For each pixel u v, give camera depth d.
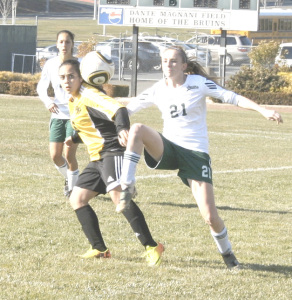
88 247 17.59
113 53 98.94
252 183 28.84
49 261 16.02
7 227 19.28
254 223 21.41
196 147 15.45
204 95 15.52
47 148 36.19
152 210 22.50
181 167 15.49
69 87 15.86
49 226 19.64
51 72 23.78
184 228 20.22
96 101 15.42
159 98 15.70
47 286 14.12
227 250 16.00
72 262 15.97
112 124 15.78
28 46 102.12
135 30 79.88
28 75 79.69
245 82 74.69
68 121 23.72
